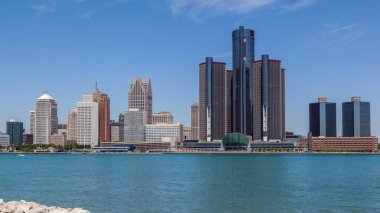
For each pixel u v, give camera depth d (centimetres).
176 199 11256
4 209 7456
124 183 16100
